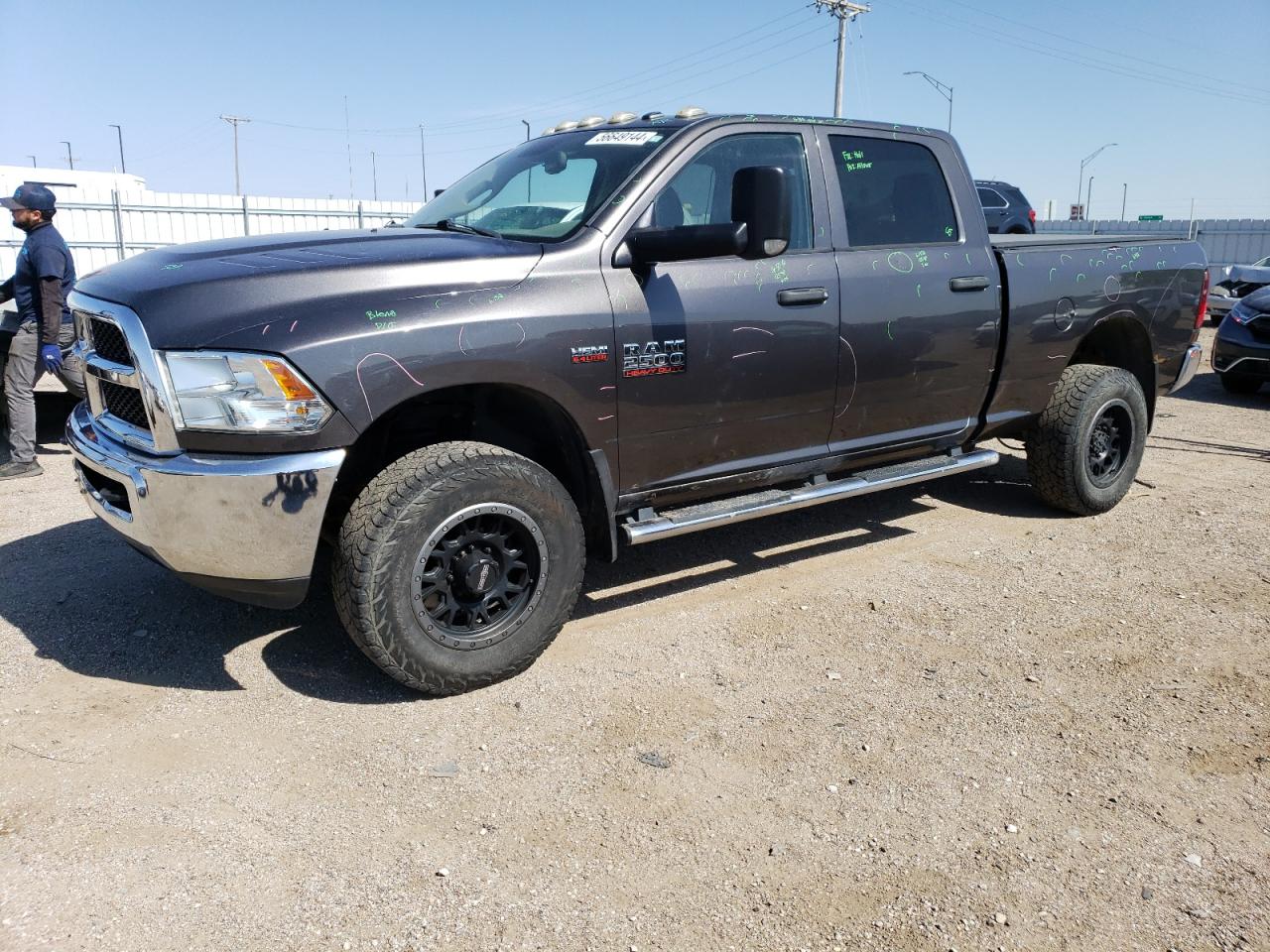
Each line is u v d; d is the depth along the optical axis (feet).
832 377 13.55
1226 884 7.94
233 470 9.50
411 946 7.11
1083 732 10.30
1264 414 29.12
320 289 9.96
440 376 10.18
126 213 62.23
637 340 11.53
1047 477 17.35
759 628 12.92
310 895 7.64
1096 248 17.20
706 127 12.62
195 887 7.72
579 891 7.75
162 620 12.88
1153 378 18.80
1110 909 7.63
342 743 9.91
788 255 13.04
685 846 8.33
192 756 9.63
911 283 14.24
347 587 10.05
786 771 9.50
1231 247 101.45
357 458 11.27
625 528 12.05
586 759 9.67
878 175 14.48
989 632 12.83
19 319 20.08
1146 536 16.76
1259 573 15.01
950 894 7.77
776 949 7.15
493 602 10.99
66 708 10.55
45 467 21.40
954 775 9.45
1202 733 10.30
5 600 13.50
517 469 10.67
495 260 10.85
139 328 9.70
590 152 12.97
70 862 7.97
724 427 12.67
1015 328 15.71
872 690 11.18
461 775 9.34
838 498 13.93
